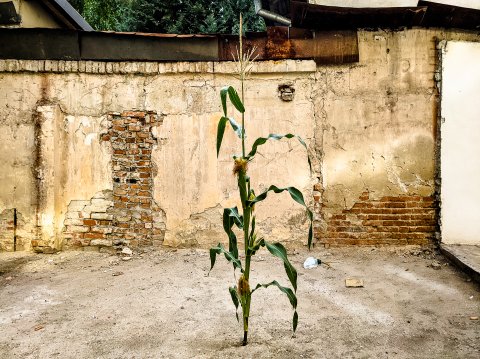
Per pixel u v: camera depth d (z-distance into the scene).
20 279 3.41
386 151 4.05
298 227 4.13
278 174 4.14
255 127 4.15
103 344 2.28
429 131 4.02
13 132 4.13
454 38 4.00
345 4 3.89
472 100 3.95
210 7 8.44
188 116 4.17
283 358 2.08
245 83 4.14
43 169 4.06
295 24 3.97
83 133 4.17
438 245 3.93
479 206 3.93
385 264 3.64
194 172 4.17
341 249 4.07
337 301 2.87
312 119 4.11
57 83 4.16
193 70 4.12
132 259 3.95
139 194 4.18
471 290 2.99
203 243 4.18
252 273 3.49
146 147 4.19
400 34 4.02
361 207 4.08
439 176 3.97
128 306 2.83
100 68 4.13
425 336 2.33
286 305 2.81
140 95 4.18
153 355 2.14
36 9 5.12
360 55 4.05
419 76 4.02
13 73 4.14
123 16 8.54
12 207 4.12
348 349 2.19
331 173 4.11
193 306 2.81
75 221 4.19
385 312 2.67
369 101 4.06
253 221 2.15
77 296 3.03
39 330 2.46
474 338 2.29
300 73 4.11
